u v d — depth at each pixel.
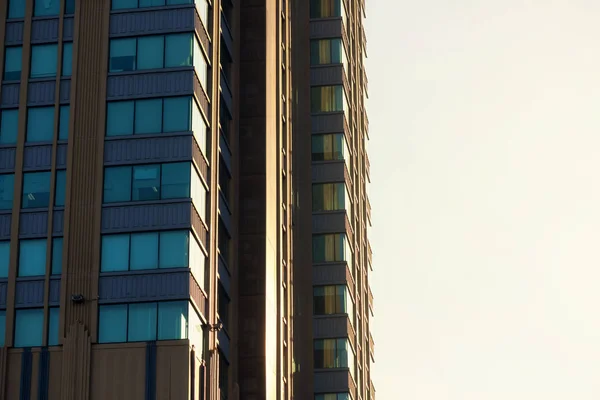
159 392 75.31
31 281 78.62
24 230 79.88
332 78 122.69
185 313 77.50
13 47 84.50
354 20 137.38
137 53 84.06
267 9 101.81
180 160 81.38
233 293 92.00
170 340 76.56
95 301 77.75
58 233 79.69
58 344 76.81
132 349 76.25
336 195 119.25
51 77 83.62
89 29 84.62
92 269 78.56
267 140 97.88
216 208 85.94
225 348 88.69
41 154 81.75
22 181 81.12
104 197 80.56
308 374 113.25
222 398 86.94
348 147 124.44
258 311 92.50
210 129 86.56
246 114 98.25
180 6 85.06
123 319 77.38
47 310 77.69
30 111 82.88
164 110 82.62
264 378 90.75
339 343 114.38
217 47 90.06
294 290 115.62
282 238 104.75
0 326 77.56
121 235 79.50
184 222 79.75
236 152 95.88
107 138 81.94
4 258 79.19
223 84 93.25
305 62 123.19
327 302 115.88
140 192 80.56
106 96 82.94
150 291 78.06
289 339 104.62
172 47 84.12
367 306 133.00
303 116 121.62
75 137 81.94
